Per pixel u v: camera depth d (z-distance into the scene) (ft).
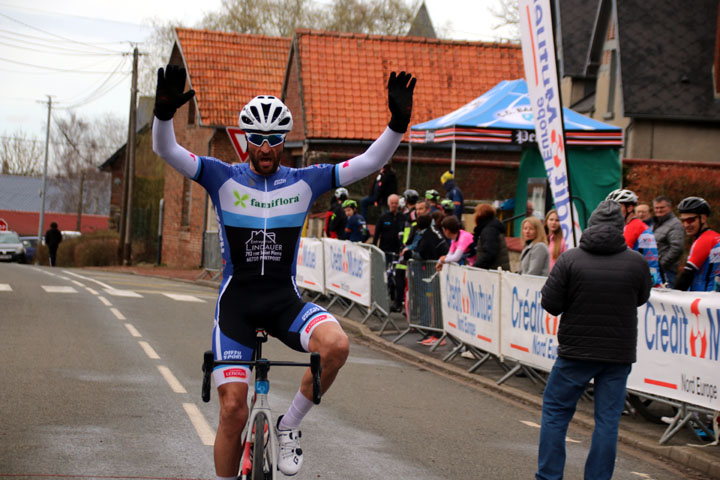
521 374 31.01
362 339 40.50
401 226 47.96
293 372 29.48
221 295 13.78
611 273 16.97
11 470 16.65
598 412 17.01
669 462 20.62
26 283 60.70
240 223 13.74
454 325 33.99
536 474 17.37
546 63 29.37
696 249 24.08
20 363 28.35
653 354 22.20
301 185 13.99
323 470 17.75
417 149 73.87
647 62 73.05
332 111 74.33
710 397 20.13
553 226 29.35
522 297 27.71
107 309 45.70
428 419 23.54
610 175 51.98
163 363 29.66
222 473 13.20
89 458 17.76
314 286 52.24
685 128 72.74
